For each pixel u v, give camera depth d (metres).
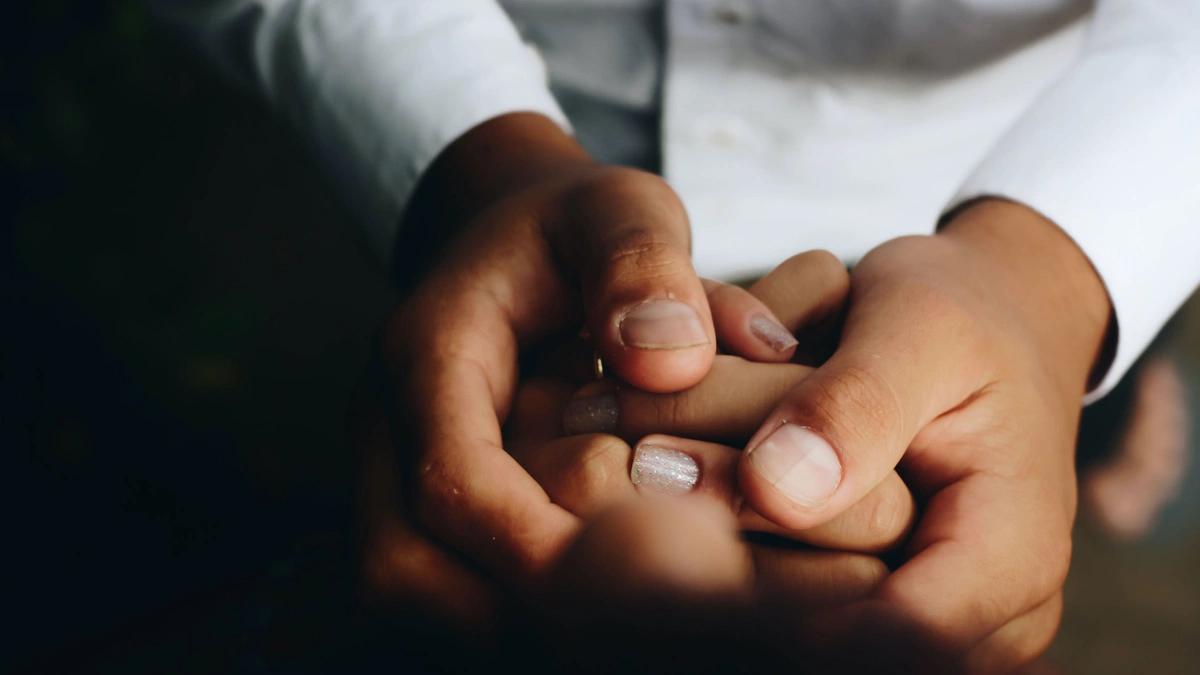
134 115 0.62
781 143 0.41
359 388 0.32
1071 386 0.31
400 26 0.37
